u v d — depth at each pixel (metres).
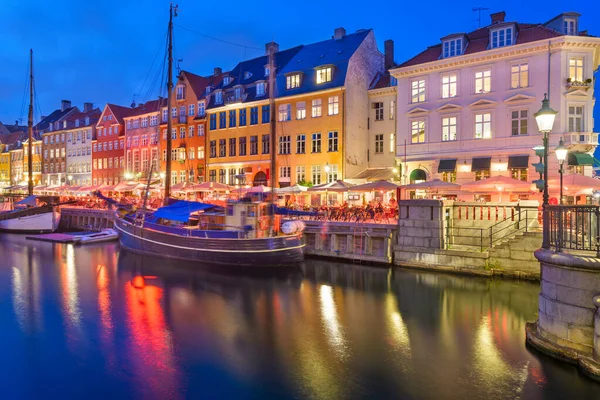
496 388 8.87
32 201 39.97
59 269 21.80
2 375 9.70
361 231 21.89
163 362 10.34
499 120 27.80
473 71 28.91
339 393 8.80
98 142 60.47
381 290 16.83
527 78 27.06
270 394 8.77
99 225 40.31
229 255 21.47
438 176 29.97
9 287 17.91
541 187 15.15
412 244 20.11
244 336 12.05
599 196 18.66
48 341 11.70
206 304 15.30
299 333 12.28
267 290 17.20
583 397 8.41
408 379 9.35
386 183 25.52
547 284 9.73
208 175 44.78
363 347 11.19
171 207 23.48
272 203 22.12
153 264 22.62
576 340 9.00
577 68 26.16
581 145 25.42
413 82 31.53
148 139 52.50
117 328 12.73
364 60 38.03
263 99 39.97
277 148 38.91
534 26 27.91
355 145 36.16
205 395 8.77
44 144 70.06
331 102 35.75
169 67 31.08
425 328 12.54
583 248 8.95
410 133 31.47
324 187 27.45
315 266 21.45
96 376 9.63
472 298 15.38
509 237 18.12
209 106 45.50
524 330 12.10
